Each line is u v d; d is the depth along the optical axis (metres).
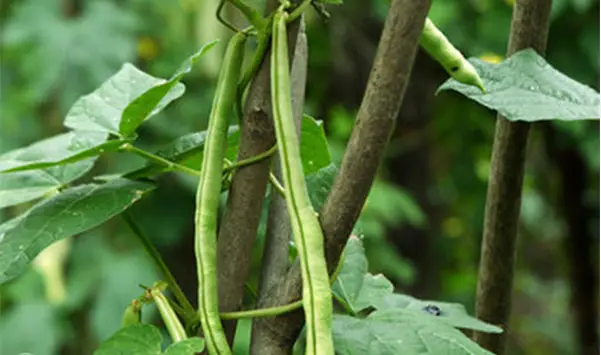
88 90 3.07
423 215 3.61
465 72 1.24
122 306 3.01
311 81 3.66
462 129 3.76
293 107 1.30
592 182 3.80
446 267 4.35
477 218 4.07
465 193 4.02
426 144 3.84
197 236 1.22
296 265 1.24
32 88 3.04
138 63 3.34
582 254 3.94
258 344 1.25
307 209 1.18
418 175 3.84
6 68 3.32
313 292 1.17
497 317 1.40
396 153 3.81
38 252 1.25
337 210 1.20
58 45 3.05
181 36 3.20
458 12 3.04
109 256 3.12
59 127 3.15
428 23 1.24
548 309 5.58
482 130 3.77
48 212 1.27
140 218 3.39
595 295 3.96
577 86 1.29
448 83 1.29
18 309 2.94
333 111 3.39
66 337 2.99
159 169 1.31
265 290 1.28
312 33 3.53
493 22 3.04
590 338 3.97
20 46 3.18
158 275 3.32
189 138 1.35
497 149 1.37
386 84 1.18
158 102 1.26
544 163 4.16
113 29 3.12
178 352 1.19
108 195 1.28
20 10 3.11
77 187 1.30
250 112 1.24
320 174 1.38
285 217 1.30
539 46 1.33
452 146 3.93
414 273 3.64
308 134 1.34
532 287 5.58
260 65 1.24
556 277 5.54
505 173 1.36
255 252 3.21
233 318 1.23
